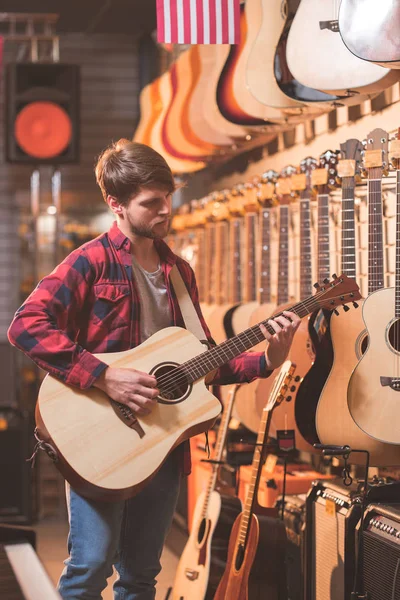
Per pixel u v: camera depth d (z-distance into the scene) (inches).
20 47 357.1
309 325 139.3
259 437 143.9
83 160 363.6
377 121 167.9
